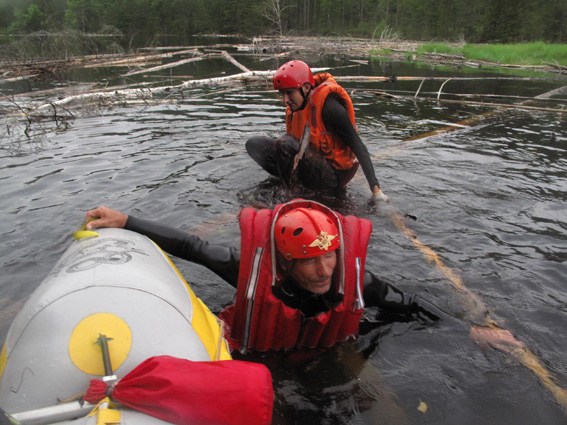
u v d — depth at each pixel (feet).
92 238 8.21
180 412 4.68
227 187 17.43
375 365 8.70
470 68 61.46
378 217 15.17
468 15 113.29
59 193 16.80
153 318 6.09
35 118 29.96
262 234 8.54
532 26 102.42
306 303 8.82
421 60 71.10
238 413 4.74
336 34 123.65
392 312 10.12
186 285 7.82
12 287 11.05
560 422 7.50
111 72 57.00
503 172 19.22
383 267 11.93
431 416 7.59
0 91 39.78
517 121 29.32
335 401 7.89
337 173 17.72
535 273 11.74
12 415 4.65
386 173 19.20
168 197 16.25
